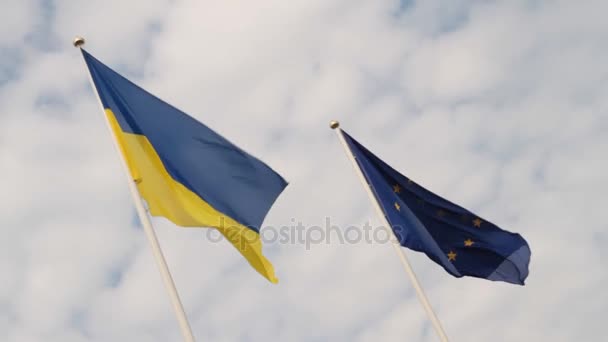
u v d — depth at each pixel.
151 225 15.69
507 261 21.89
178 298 14.80
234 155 18.25
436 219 21.83
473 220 22.02
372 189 21.55
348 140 22.56
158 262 15.22
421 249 20.89
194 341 14.32
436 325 19.47
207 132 18.25
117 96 17.91
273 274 17.36
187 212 16.77
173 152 17.53
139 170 16.83
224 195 17.55
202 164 17.70
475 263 21.72
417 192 22.03
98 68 18.25
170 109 18.27
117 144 16.91
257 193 18.06
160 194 16.70
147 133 17.56
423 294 19.89
